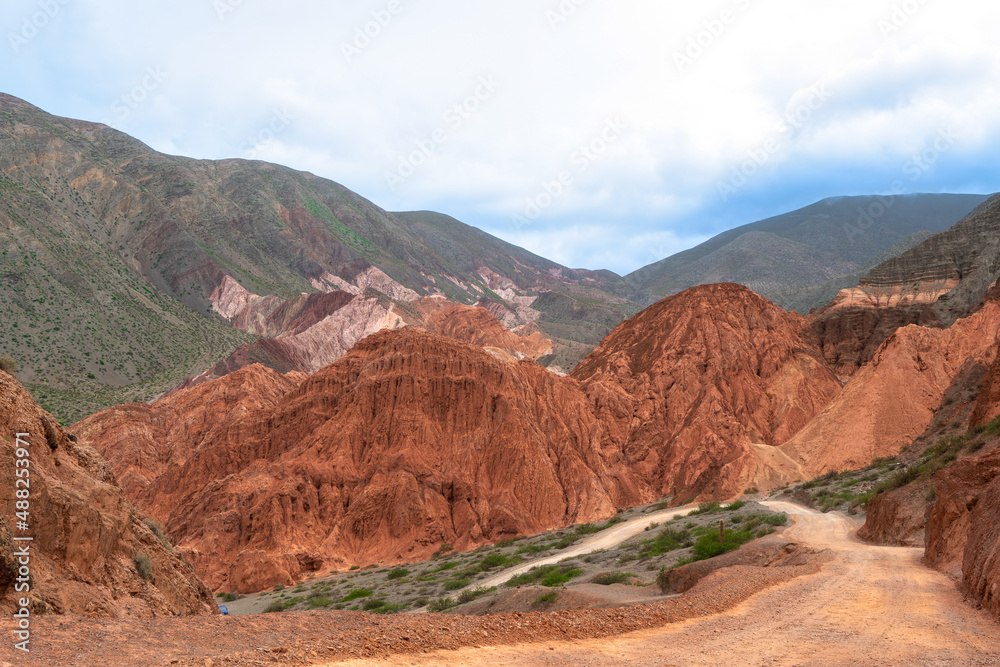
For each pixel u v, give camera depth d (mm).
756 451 97438
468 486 99062
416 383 112938
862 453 97188
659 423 124750
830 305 158500
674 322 145000
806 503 73438
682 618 22234
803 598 26250
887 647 17812
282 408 117875
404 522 93188
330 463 102812
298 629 17328
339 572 86000
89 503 20719
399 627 17031
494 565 71812
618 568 56156
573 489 106562
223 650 14703
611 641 18688
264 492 96125
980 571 24609
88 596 18688
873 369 107375
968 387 81562
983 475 33781
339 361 123938
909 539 44281
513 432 107562
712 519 70000
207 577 84000
